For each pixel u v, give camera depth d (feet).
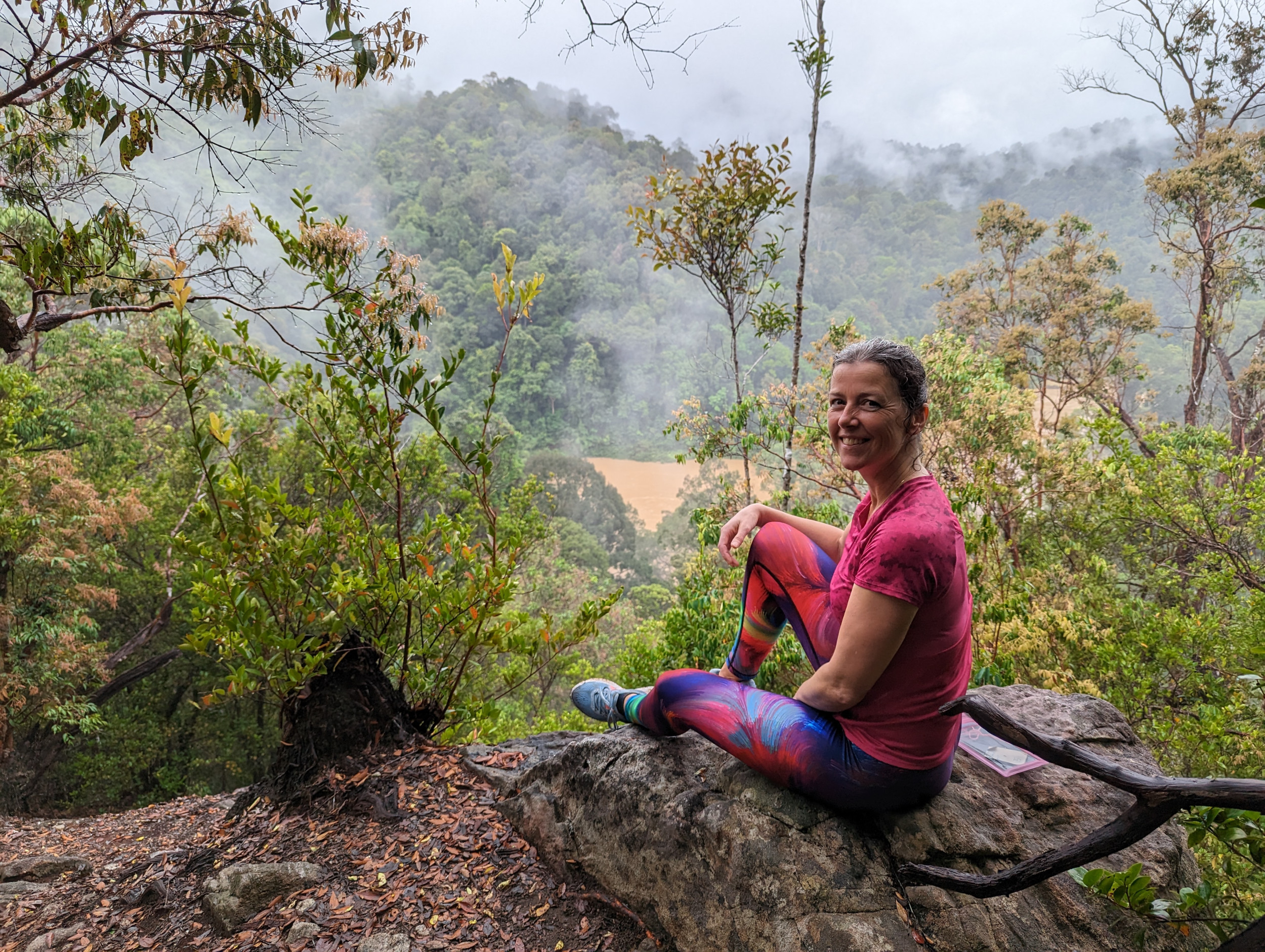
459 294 364.17
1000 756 7.67
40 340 43.01
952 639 5.45
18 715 36.06
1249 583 24.29
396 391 12.09
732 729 6.53
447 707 12.42
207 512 10.58
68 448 45.09
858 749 5.88
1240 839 5.82
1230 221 62.44
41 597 37.52
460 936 7.36
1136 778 4.67
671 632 25.05
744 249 29.78
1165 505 26.86
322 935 7.56
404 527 20.25
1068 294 75.20
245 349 12.60
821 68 27.66
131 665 52.06
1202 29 62.23
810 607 6.50
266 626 10.70
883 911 5.74
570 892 7.69
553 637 12.30
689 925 6.49
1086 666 24.57
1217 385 68.80
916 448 5.65
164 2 10.87
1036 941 5.85
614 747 7.97
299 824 9.91
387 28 11.79
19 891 10.16
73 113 11.07
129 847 11.93
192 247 12.92
